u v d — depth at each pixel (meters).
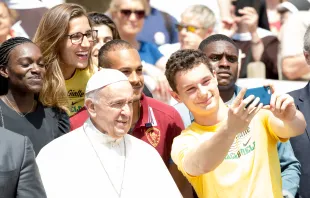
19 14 18.47
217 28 19.50
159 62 18.78
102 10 19.34
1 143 10.59
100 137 11.69
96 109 11.49
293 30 19.28
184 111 13.95
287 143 13.30
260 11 19.89
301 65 19.19
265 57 19.59
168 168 13.38
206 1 19.89
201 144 11.00
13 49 12.40
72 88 14.39
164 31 19.39
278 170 11.98
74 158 11.56
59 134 12.79
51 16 13.84
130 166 11.73
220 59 13.70
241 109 10.49
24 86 12.34
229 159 11.72
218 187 11.70
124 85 11.43
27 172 10.55
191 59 11.93
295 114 11.27
